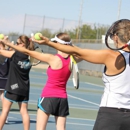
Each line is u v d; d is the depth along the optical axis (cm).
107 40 487
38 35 473
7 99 888
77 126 1164
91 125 1201
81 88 2583
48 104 722
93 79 3697
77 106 1647
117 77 480
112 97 481
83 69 4503
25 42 874
